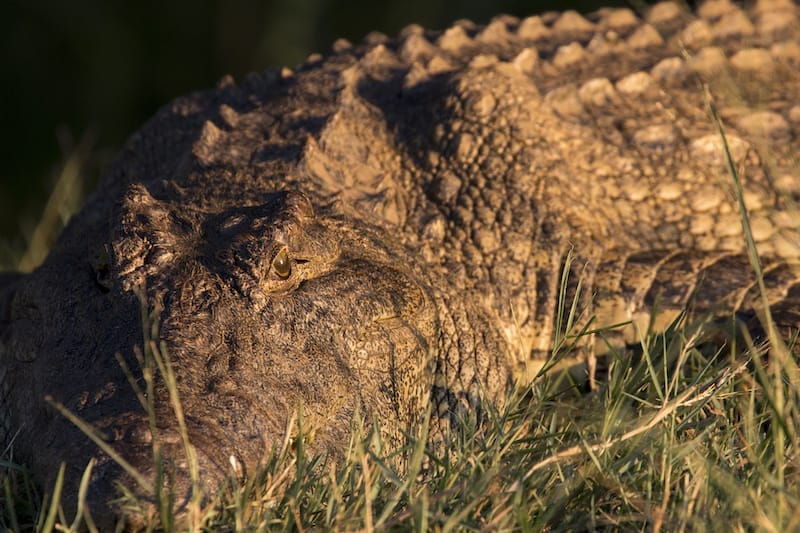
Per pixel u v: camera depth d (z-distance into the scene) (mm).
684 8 15867
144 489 6848
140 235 8836
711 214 12328
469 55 14117
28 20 33969
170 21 35219
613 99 13312
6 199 30562
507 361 10875
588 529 7246
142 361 7816
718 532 6766
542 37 15188
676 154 12664
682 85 13656
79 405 7609
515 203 11711
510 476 7648
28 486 7820
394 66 13766
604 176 12453
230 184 10867
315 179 11133
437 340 10320
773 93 13766
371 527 6660
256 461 7477
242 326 8312
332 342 8727
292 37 32312
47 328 9055
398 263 10383
